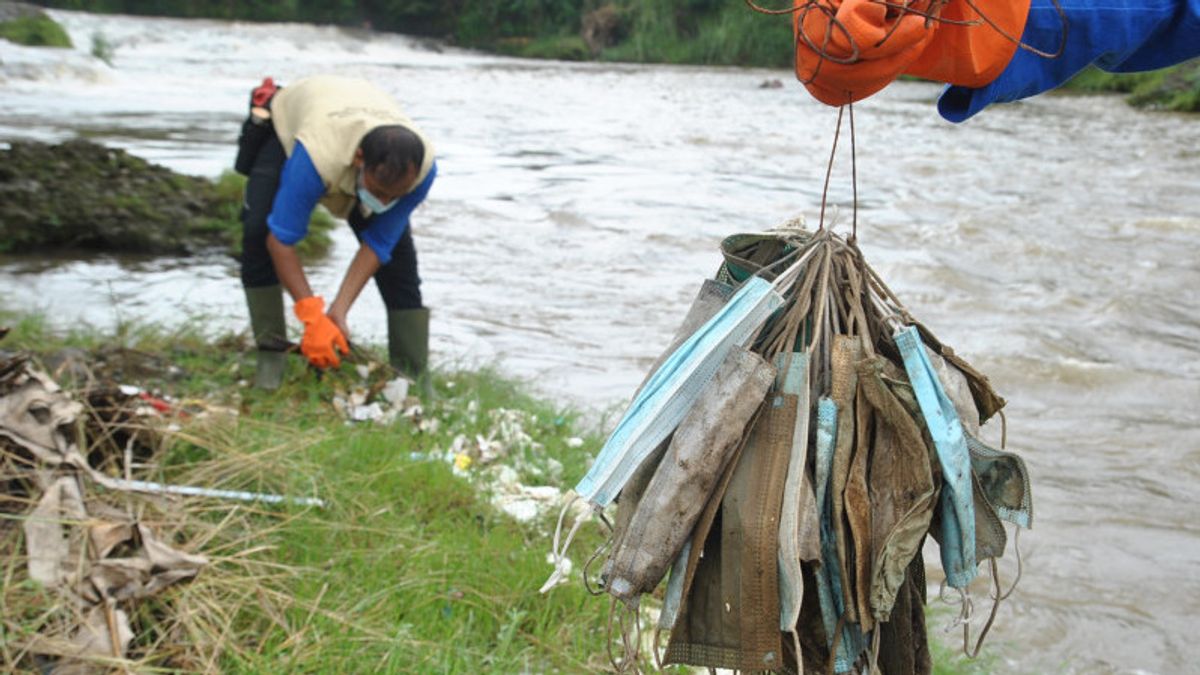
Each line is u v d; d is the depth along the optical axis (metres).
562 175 15.82
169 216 10.27
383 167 4.84
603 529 4.37
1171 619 4.38
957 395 2.33
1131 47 2.37
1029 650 4.12
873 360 2.21
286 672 3.13
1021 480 2.30
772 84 34.88
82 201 10.01
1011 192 15.24
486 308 8.64
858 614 2.25
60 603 3.08
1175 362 7.95
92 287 8.48
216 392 5.26
